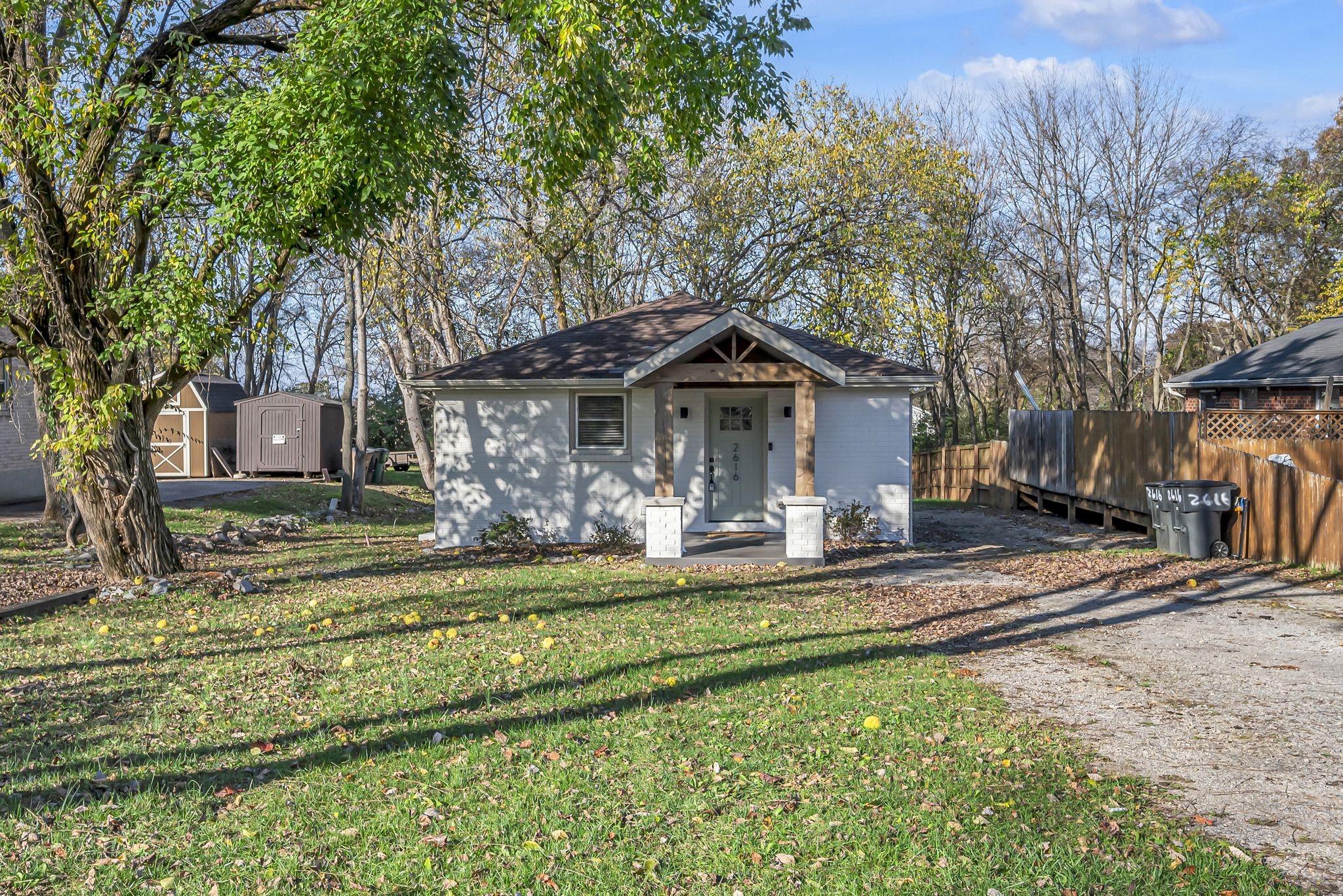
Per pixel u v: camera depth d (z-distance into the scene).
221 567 15.16
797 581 13.82
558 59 12.28
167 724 6.74
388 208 12.41
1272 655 9.00
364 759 5.94
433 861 4.52
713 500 18.97
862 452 18.62
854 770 5.71
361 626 10.30
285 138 11.14
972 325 47.03
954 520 24.33
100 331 12.89
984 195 45.91
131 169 12.25
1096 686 7.88
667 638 9.61
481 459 18.75
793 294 30.00
